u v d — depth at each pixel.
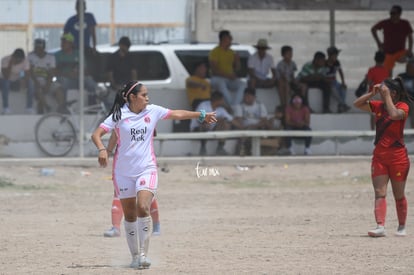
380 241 41.06
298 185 68.75
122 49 78.00
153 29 89.44
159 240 41.81
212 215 52.44
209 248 39.06
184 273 32.31
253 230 45.47
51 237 43.22
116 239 42.69
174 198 60.91
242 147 77.75
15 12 81.06
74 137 75.75
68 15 82.38
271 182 70.19
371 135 79.19
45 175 70.25
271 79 80.88
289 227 46.69
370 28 93.94
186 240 41.78
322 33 96.50
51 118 75.44
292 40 96.69
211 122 34.44
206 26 92.50
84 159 73.25
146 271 32.88
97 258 36.53
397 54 84.44
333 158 77.38
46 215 52.66
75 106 76.38
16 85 75.69
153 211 43.59
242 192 64.44
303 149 80.56
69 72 76.44
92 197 61.38
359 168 75.88
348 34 94.31
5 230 45.91
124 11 88.38
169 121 79.50
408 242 40.62
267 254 37.16
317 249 38.53
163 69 79.88
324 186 68.19
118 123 33.25
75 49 76.75
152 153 33.72
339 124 82.06
